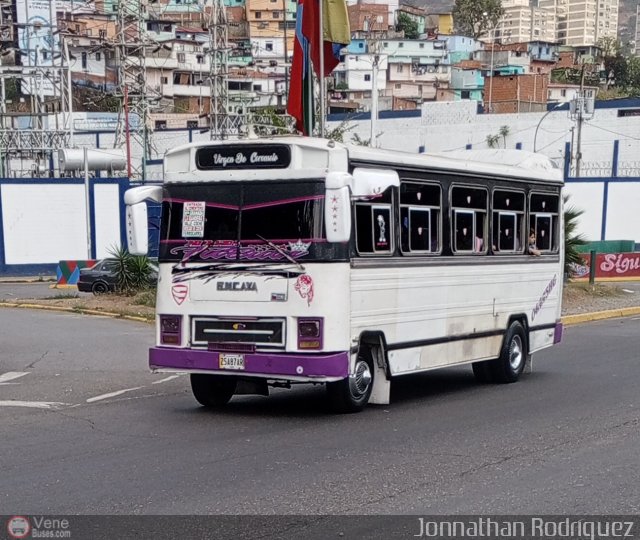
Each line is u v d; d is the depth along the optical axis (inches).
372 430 452.4
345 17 852.0
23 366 721.6
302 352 462.0
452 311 566.3
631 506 320.8
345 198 446.6
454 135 3142.2
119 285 1280.8
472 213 586.2
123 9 2746.1
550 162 705.0
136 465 379.6
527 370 663.1
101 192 2118.6
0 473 368.2
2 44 3088.1
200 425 470.3
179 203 499.2
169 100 4611.2
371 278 487.8
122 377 666.2
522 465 379.2
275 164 473.7
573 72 5728.3
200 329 488.1
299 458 390.3
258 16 5285.4
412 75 5255.9
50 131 2484.0
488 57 5629.9
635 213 2340.1
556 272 701.3
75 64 4188.0
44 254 2089.1
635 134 2832.2
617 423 473.1
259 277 473.1
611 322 1093.1
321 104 824.3
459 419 484.7
